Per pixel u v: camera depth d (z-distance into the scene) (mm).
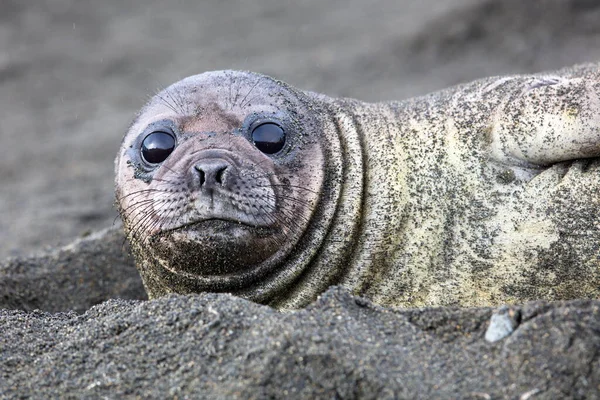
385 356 9984
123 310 11969
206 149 13273
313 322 10508
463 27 34281
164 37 46000
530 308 10398
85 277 18391
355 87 32562
